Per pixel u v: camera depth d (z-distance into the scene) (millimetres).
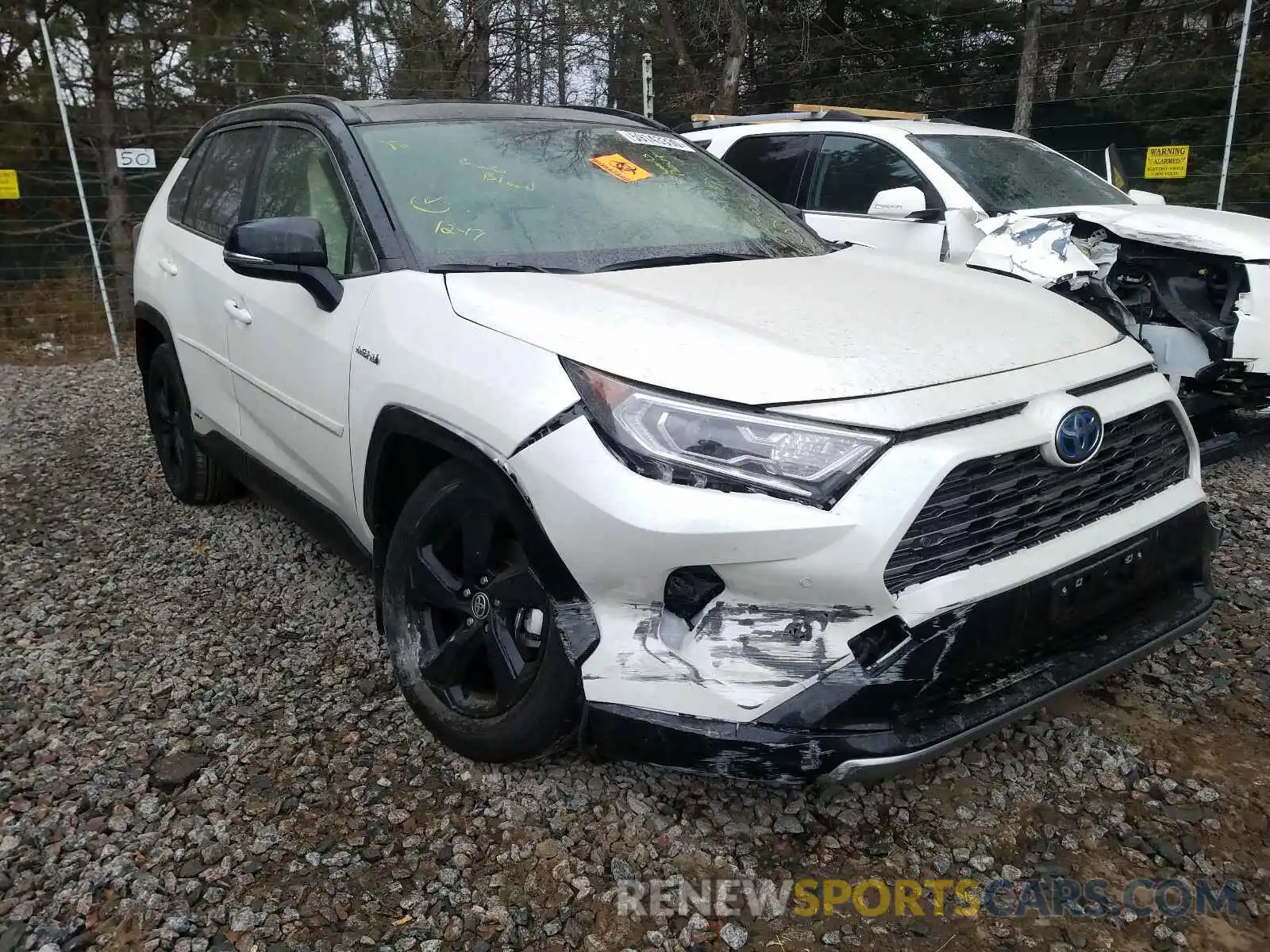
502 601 2457
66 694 3168
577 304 2465
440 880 2322
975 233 5105
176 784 2684
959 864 2361
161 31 12805
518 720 2436
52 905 2266
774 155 6441
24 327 11773
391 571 2811
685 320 2367
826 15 16859
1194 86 13633
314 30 13734
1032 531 2291
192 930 2188
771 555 2039
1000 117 16109
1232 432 4648
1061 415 2236
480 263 2832
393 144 3197
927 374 2213
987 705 2215
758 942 2143
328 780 2686
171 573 4105
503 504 2354
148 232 4645
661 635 2180
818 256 3281
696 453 2084
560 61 16453
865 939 2146
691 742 2111
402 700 3061
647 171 3516
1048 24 15430
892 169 5781
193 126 13516
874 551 2016
